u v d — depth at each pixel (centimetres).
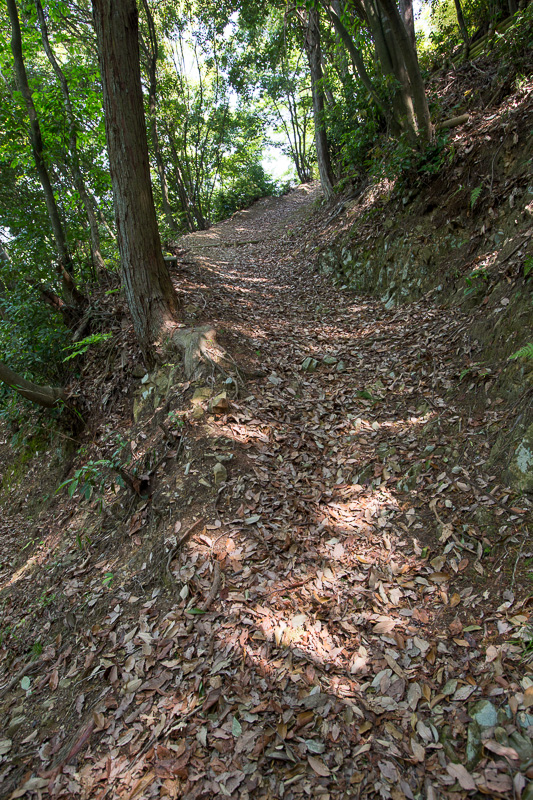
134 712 244
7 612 394
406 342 529
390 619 262
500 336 397
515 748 189
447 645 240
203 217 2167
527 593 247
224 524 337
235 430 412
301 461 393
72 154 671
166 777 209
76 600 348
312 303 764
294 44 1428
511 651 224
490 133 591
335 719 218
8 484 637
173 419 434
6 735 265
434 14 1116
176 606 293
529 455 299
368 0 676
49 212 674
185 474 385
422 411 412
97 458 501
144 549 355
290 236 1254
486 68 710
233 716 226
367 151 923
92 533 416
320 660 246
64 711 264
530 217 484
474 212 579
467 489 320
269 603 280
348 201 1005
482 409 369
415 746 202
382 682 231
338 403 466
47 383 623
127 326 595
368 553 306
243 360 511
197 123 1923
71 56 802
